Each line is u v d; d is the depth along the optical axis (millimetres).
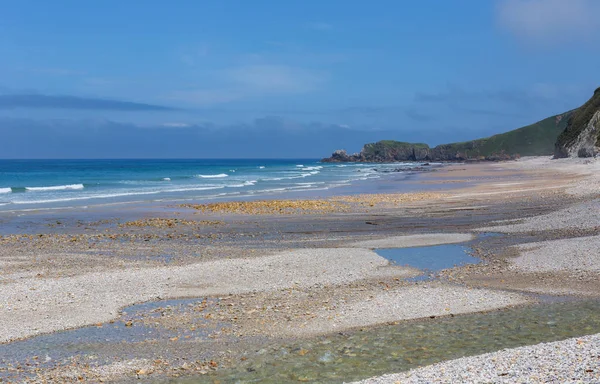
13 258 19797
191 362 9688
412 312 12609
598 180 47875
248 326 11781
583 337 9695
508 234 24078
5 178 83938
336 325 11719
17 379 9000
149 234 25844
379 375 8703
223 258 19625
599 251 18406
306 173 104625
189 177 86562
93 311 13109
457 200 38688
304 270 17406
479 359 8766
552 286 14961
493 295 14047
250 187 59594
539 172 77312
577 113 127625
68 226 28594
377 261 18812
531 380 7395
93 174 101375
